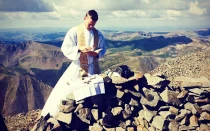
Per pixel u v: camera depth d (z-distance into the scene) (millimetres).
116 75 4465
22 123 5766
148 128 4238
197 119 4254
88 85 4113
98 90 4152
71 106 4125
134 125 4281
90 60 4492
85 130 4148
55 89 4516
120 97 4273
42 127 3842
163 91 4438
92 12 4195
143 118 4301
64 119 4059
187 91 4441
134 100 4359
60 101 4234
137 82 4457
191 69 16906
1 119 3836
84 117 4125
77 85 4227
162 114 4266
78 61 4480
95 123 4172
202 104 4367
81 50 4270
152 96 4367
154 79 4520
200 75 15883
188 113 4270
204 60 17516
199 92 4352
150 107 4340
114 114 4215
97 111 4176
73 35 4367
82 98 4074
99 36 4555
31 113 6418
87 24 4293
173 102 4312
